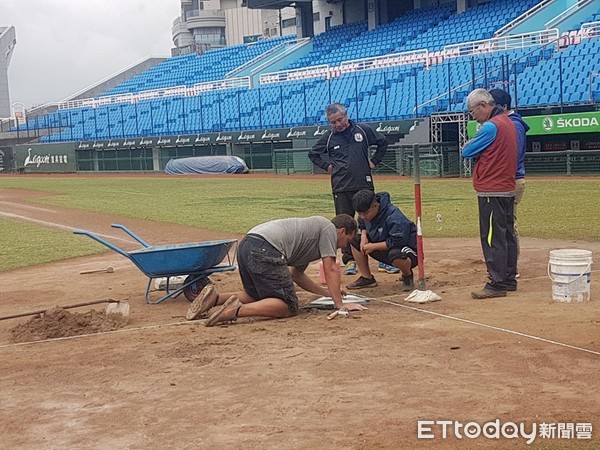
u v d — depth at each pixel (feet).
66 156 191.21
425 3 170.19
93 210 80.64
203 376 20.04
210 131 161.68
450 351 21.15
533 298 27.89
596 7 124.98
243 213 69.87
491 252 28.25
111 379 20.31
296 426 16.19
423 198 76.64
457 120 111.45
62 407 18.31
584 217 55.88
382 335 23.29
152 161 172.96
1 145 214.07
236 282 35.04
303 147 138.82
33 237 59.52
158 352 22.75
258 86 170.50
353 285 31.81
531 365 19.52
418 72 135.54
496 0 152.97
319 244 26.61
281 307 26.16
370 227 30.55
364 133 34.55
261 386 18.93
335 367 20.17
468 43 126.21
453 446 14.88
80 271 41.65
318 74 156.66
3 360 23.00
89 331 26.17
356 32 173.58
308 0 183.32
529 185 86.84
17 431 16.88
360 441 15.26
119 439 16.05
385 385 18.53
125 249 50.03
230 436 15.83
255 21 289.33
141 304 31.14
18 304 32.91
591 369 19.03
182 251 29.50
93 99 210.38
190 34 299.38
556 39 114.93
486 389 17.89
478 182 28.19
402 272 30.35
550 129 99.09
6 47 299.79
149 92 194.90
